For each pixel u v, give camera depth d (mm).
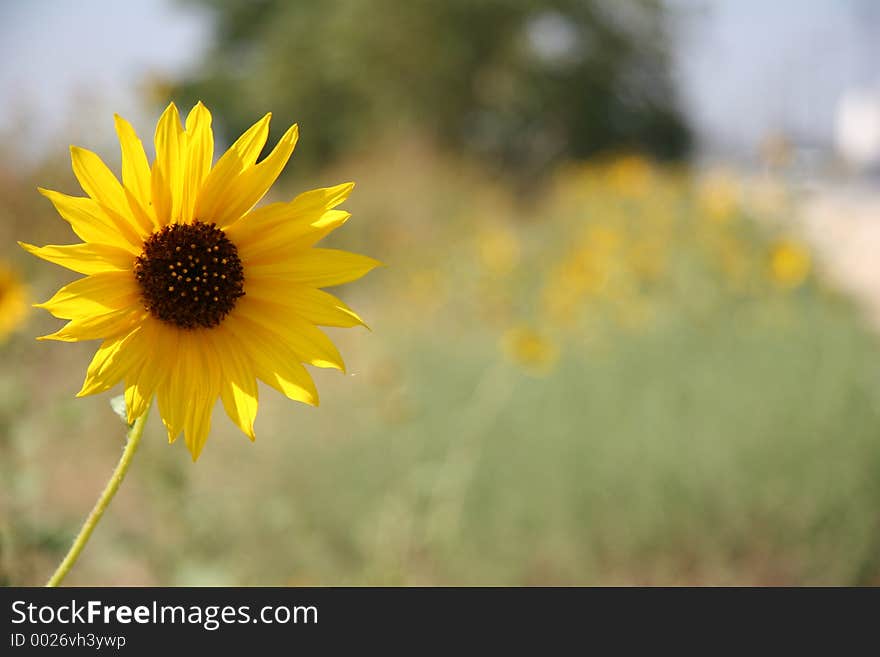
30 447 2650
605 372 5406
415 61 22984
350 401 5156
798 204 8492
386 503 4219
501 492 4359
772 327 6332
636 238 9672
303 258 1544
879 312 8078
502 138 22875
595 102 23312
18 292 3240
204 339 1492
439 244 10688
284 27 25281
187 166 1484
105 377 1398
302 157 24328
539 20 23328
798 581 4043
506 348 4348
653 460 4367
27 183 4898
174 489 3139
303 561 3844
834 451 4305
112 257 1438
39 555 2395
